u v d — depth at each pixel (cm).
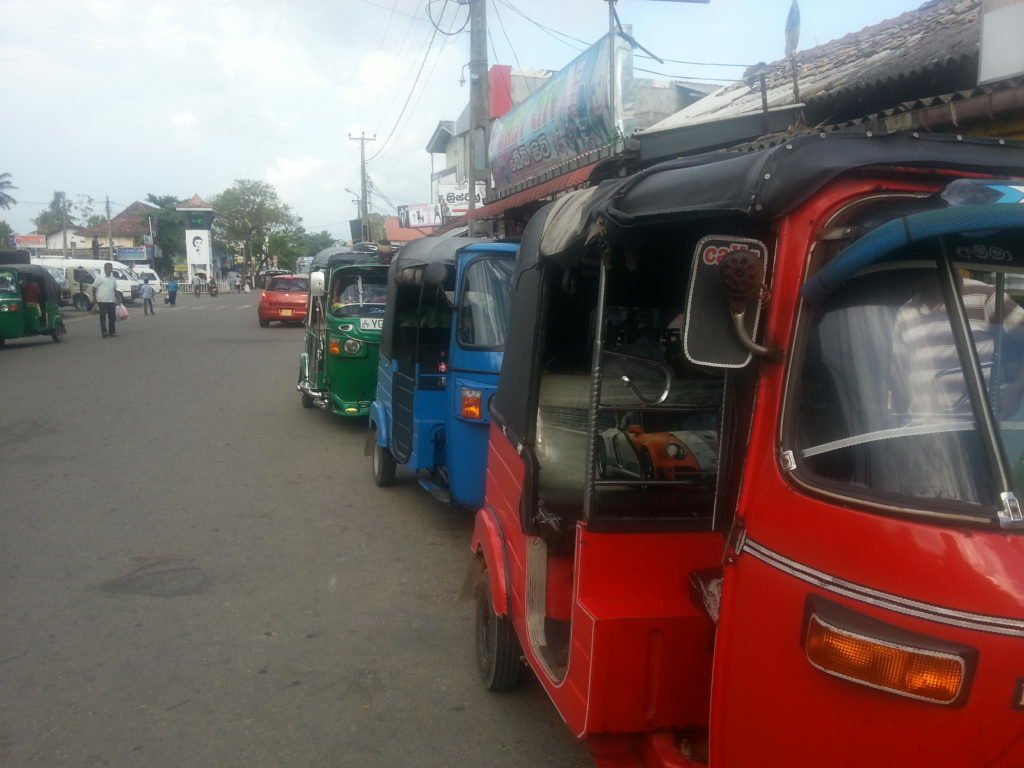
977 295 204
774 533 210
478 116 1441
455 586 590
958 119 560
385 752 386
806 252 211
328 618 534
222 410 1273
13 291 2073
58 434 1084
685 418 360
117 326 2811
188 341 2297
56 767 370
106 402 1322
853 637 188
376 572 616
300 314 2723
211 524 724
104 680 450
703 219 259
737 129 593
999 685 175
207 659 475
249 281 7488
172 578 598
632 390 338
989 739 177
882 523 190
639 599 293
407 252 757
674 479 333
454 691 442
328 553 656
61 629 512
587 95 988
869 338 206
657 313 384
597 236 287
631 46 942
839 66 857
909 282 206
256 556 646
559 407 393
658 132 603
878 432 201
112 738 394
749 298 212
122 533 697
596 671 277
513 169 1279
